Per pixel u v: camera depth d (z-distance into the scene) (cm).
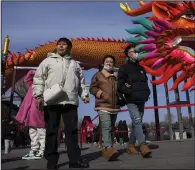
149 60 1314
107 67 523
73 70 439
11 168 429
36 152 612
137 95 497
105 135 496
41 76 432
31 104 621
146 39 1323
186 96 1231
